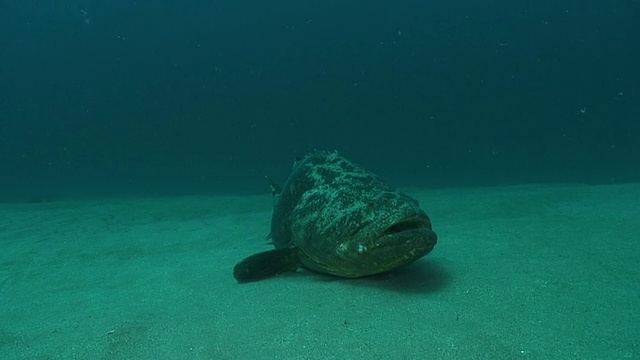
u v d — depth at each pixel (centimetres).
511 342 290
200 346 304
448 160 4419
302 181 528
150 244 756
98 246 756
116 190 2617
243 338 313
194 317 359
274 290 416
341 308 359
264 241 736
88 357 299
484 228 639
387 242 379
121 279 545
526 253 488
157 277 534
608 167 2594
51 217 1141
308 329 321
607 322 312
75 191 2619
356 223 396
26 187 3244
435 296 376
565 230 577
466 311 341
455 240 577
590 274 407
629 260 437
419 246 376
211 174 4159
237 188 2497
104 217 1120
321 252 426
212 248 713
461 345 288
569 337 294
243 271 462
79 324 367
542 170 2756
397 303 364
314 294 396
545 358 271
